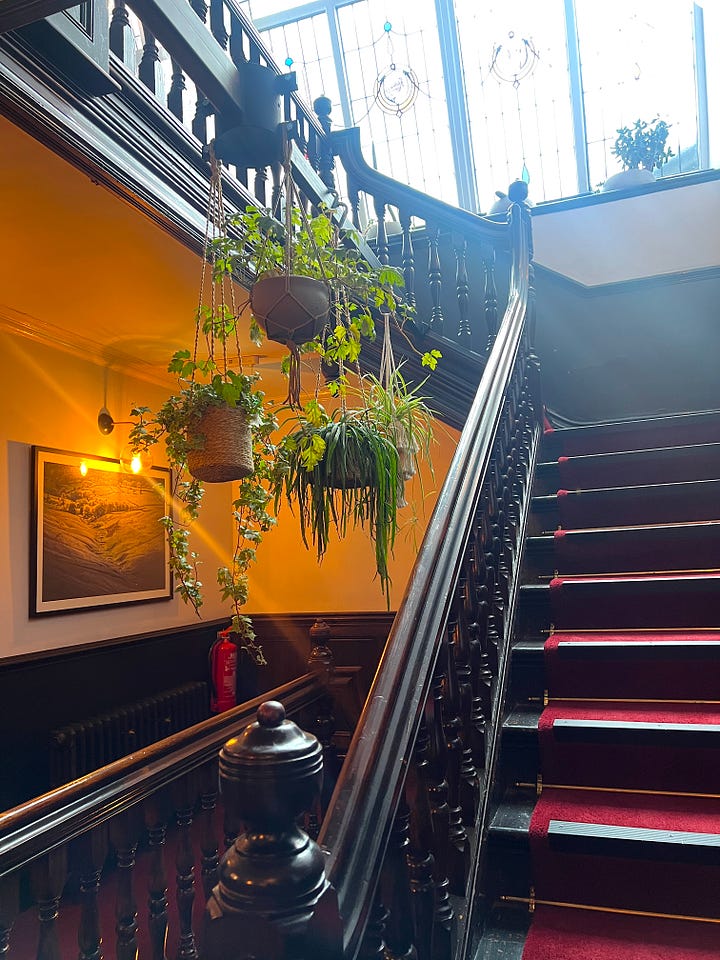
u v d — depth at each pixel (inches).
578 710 89.1
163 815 91.7
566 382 212.5
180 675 215.3
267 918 33.5
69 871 89.4
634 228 215.3
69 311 157.3
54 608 171.9
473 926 65.8
